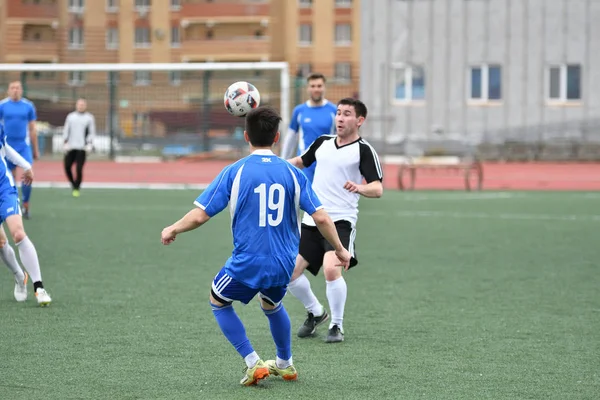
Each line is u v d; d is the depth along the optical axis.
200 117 95.06
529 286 28.12
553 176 82.19
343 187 21.14
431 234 41.31
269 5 156.50
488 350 19.75
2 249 24.16
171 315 23.19
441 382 17.08
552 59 113.06
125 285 27.58
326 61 155.38
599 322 22.86
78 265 31.45
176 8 160.38
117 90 90.31
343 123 21.16
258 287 16.31
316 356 19.22
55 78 155.00
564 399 16.02
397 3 115.50
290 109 74.31
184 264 31.94
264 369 16.61
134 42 161.12
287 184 16.41
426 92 115.25
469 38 114.56
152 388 16.53
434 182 76.50
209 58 157.00
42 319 22.45
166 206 53.91
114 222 45.00
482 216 49.31
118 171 82.12
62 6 159.38
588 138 110.19
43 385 16.61
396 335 21.28
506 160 103.56
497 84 114.50
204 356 18.97
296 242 16.75
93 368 17.89
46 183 71.19
